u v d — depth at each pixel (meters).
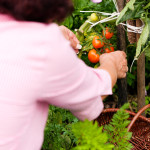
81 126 0.83
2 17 0.68
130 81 2.39
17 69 0.64
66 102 0.74
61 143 1.53
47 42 0.63
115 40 1.89
